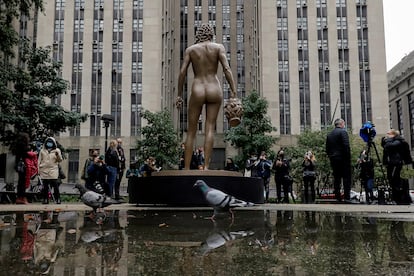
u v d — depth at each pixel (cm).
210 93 1004
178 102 1020
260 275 216
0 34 1897
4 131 1962
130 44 5388
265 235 385
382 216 604
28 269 230
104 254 280
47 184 1217
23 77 2016
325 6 5462
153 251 293
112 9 5459
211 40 1046
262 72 5372
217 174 875
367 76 5288
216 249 302
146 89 5291
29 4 2022
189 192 864
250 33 7050
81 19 5447
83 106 5234
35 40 5391
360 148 3325
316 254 279
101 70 5325
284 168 1546
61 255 277
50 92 2123
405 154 1060
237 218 578
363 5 5447
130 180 970
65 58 5334
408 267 236
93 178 1243
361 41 5369
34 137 2028
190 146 1007
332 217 587
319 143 3309
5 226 478
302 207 860
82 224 501
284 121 5203
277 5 5491
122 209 794
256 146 3244
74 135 5181
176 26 7125
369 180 1280
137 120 5238
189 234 395
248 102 3309
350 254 279
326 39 5388
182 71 1021
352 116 5184
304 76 5312
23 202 1191
